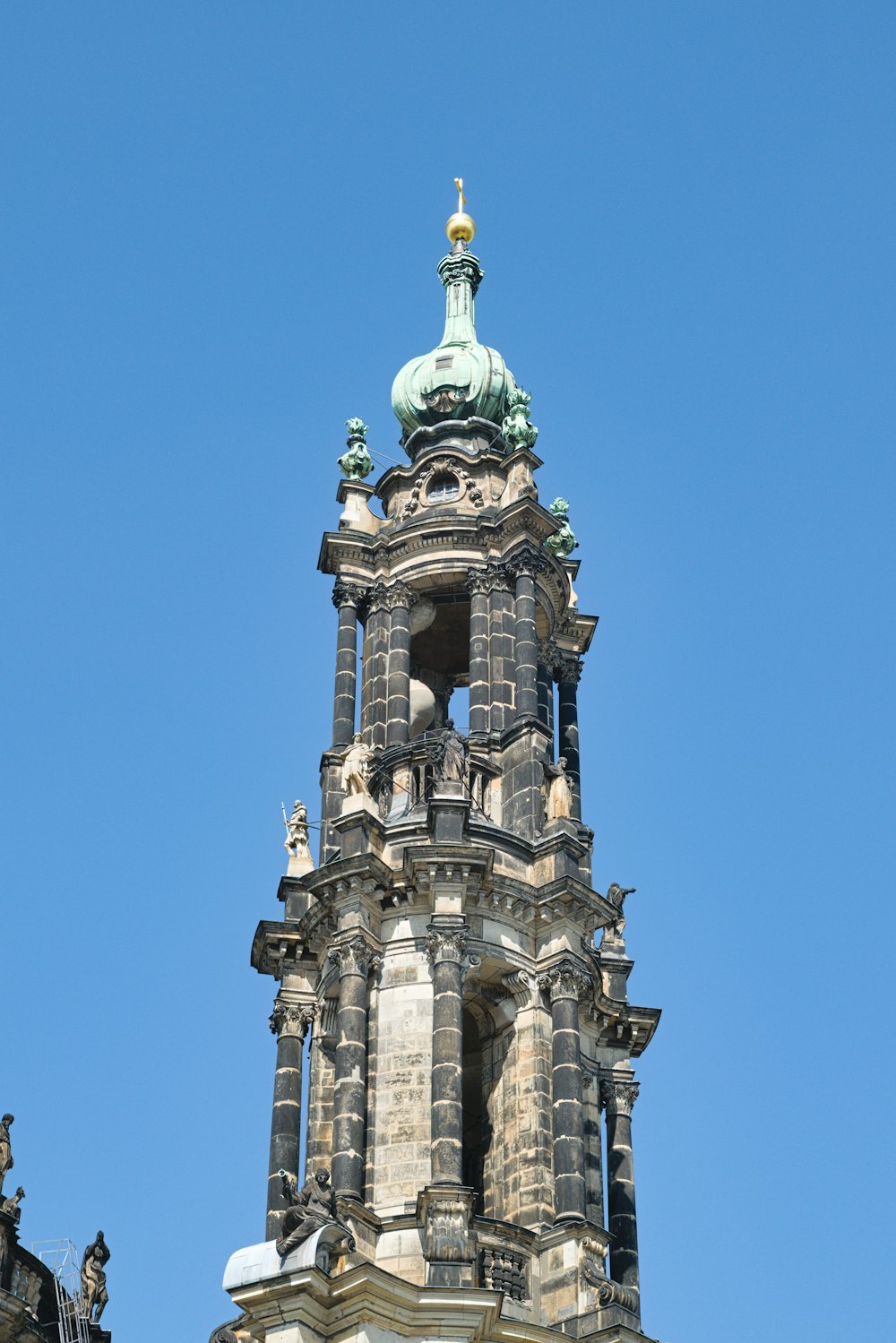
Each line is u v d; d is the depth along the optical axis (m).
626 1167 76.94
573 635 88.38
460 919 73.88
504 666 82.31
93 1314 76.62
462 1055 75.88
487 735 80.75
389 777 80.31
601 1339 67.69
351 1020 73.00
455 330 93.12
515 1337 66.19
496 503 86.12
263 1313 65.00
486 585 83.81
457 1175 69.31
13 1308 72.88
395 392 90.94
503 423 89.69
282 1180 68.50
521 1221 71.31
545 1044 74.44
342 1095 71.62
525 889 75.88
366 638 84.94
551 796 79.69
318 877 75.50
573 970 75.12
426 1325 65.06
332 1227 65.69
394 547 85.44
